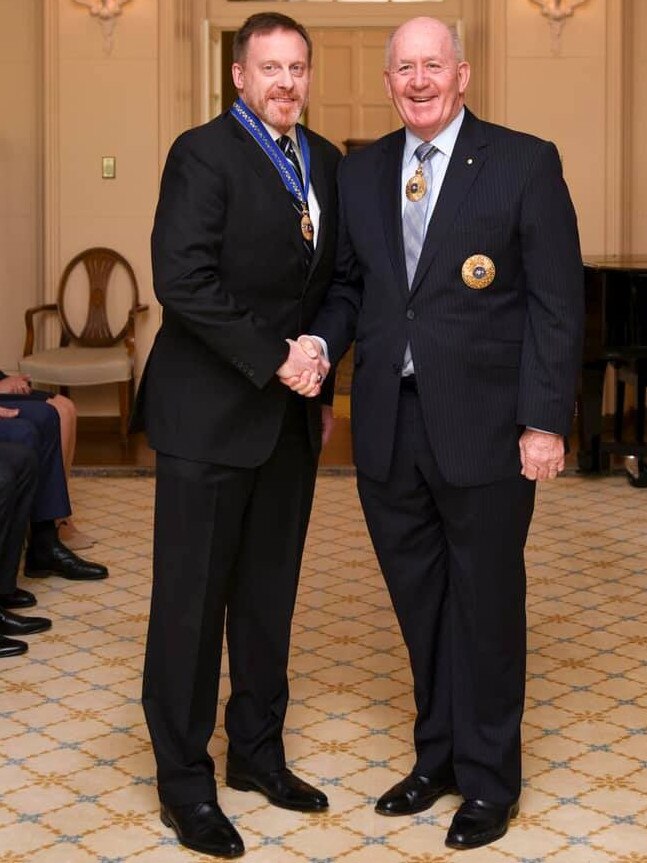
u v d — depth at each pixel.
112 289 8.48
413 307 2.90
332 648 4.32
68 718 3.72
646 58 8.70
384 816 3.07
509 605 2.96
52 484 5.08
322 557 5.53
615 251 8.64
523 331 2.92
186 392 2.93
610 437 8.24
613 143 8.56
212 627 2.99
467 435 2.90
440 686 3.10
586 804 3.14
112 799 3.19
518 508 2.95
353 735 3.57
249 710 3.17
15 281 8.73
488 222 2.84
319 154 3.03
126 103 8.45
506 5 8.47
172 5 8.38
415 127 2.87
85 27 8.40
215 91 8.80
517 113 8.53
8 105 8.62
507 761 2.98
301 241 2.94
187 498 2.94
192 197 2.82
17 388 5.38
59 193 8.48
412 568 3.07
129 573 5.26
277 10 8.74
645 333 6.70
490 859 2.86
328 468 7.36
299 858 2.87
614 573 5.25
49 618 4.66
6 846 2.94
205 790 2.98
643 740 3.54
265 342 2.80
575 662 4.18
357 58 12.07
